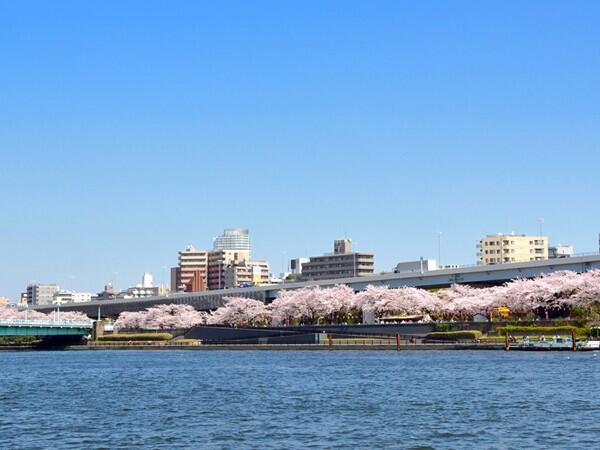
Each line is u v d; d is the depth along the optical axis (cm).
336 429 8462
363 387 12644
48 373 17712
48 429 8819
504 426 8394
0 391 13275
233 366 18538
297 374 15512
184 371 17325
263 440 7888
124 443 7869
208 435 8231
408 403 10456
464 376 13875
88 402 11394
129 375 16562
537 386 11894
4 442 7994
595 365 15350
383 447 7431
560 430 8050
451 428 8375
